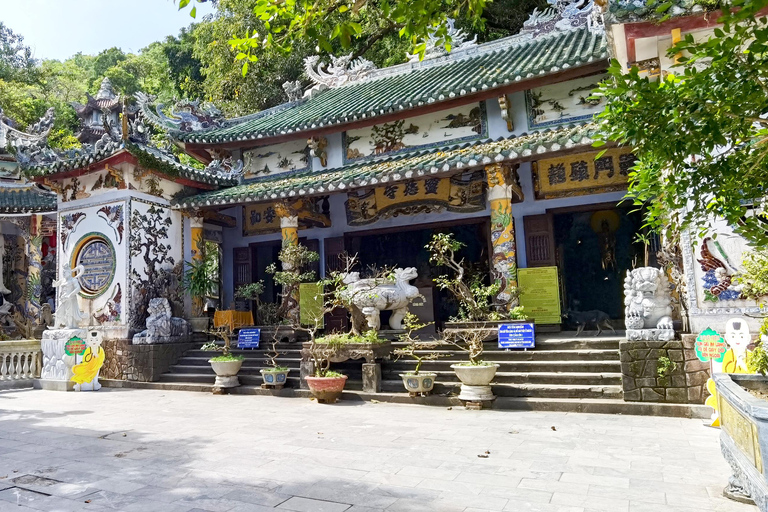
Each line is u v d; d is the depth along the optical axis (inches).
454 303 588.1
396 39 999.0
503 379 373.1
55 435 303.0
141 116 659.4
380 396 388.2
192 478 212.7
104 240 560.7
